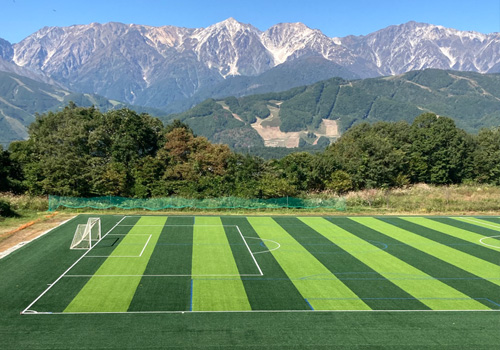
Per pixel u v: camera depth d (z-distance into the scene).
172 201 58.59
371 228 48.97
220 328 23.16
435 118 92.81
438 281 31.52
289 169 68.69
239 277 31.42
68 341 21.34
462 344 22.11
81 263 33.78
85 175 60.12
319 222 52.03
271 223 51.06
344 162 74.62
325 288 29.59
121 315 24.44
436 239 44.19
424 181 86.00
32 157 65.62
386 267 34.59
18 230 44.44
